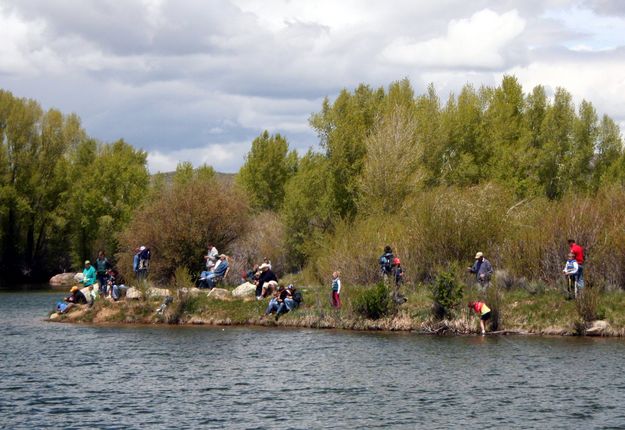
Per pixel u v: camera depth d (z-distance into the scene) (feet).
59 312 153.28
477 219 147.02
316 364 100.17
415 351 108.58
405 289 141.38
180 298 146.51
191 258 175.63
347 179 217.56
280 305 140.77
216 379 91.66
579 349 107.55
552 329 121.90
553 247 138.41
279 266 209.05
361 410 76.33
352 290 139.13
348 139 218.38
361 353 107.76
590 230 137.49
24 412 76.28
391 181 198.59
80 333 131.44
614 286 131.95
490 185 155.43
